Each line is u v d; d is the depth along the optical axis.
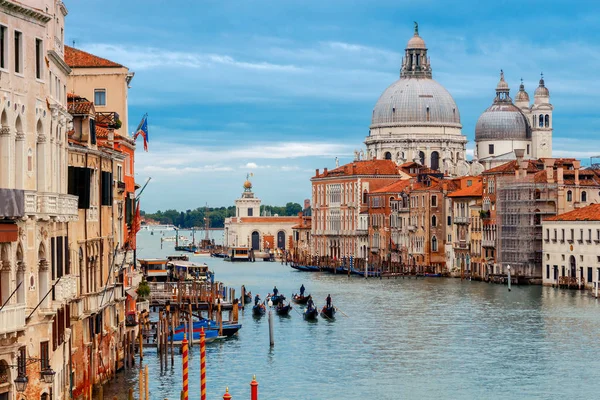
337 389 77.31
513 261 173.38
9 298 42.38
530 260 170.75
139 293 94.69
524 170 174.00
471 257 190.12
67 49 87.06
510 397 74.75
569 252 158.25
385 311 126.94
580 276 155.50
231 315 122.94
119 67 85.94
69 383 54.66
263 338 102.56
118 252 74.38
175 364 85.06
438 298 144.00
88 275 62.66
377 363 87.94
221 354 91.81
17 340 44.00
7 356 43.56
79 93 85.56
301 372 83.56
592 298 140.00
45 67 47.31
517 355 91.44
